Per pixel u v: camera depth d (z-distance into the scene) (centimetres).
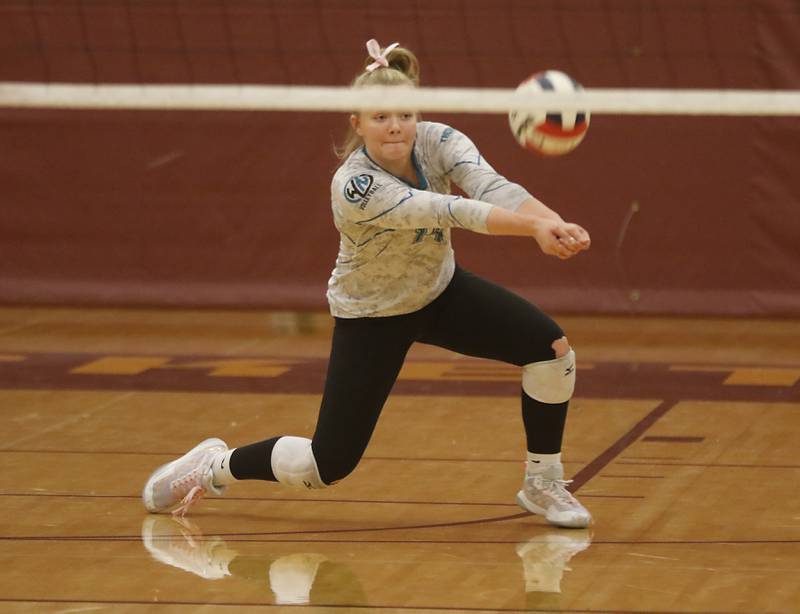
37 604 1042
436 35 2697
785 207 2636
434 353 2481
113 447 1672
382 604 1038
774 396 2006
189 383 2134
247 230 2778
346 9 2716
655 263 2692
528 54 2677
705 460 1584
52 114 2798
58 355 2408
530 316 1235
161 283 2814
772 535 1249
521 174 2697
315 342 2597
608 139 2677
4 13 2783
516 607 1028
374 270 1202
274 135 2755
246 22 2747
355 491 1438
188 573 1129
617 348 2475
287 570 1138
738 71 2622
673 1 2628
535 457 1292
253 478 1303
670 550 1197
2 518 1327
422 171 1216
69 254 2830
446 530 1275
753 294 2661
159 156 2786
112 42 2772
